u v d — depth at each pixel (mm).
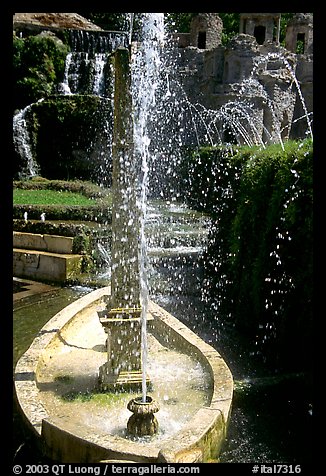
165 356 6160
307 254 6191
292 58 23656
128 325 5133
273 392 5578
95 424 4535
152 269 11203
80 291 10164
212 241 10430
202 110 24703
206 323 8117
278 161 7328
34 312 8734
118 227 5051
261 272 7172
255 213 7664
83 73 27234
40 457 4117
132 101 5008
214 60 24219
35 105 24141
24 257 11164
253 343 7258
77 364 5867
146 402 4434
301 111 24391
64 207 13281
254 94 22672
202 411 4270
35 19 28969
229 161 10438
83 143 24422
